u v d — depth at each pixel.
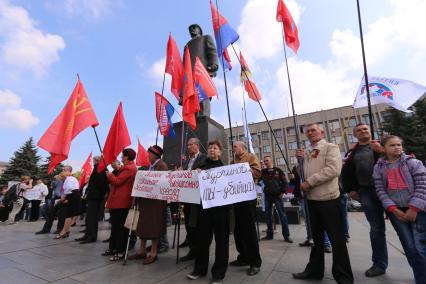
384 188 2.96
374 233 3.31
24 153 43.03
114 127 4.84
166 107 6.13
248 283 2.99
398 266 3.55
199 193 3.40
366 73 4.02
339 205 3.00
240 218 3.48
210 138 7.09
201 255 3.25
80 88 4.76
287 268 3.54
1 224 9.59
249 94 6.97
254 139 51.47
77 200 6.33
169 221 7.68
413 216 2.60
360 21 4.25
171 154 7.36
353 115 43.28
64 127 4.51
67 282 3.05
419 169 2.70
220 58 5.84
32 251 4.56
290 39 5.77
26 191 11.06
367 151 3.53
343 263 2.79
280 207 5.71
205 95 5.31
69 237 6.20
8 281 3.03
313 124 3.43
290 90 4.93
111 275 3.31
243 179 3.30
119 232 4.18
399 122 23.45
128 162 4.56
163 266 3.72
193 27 9.14
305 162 3.37
